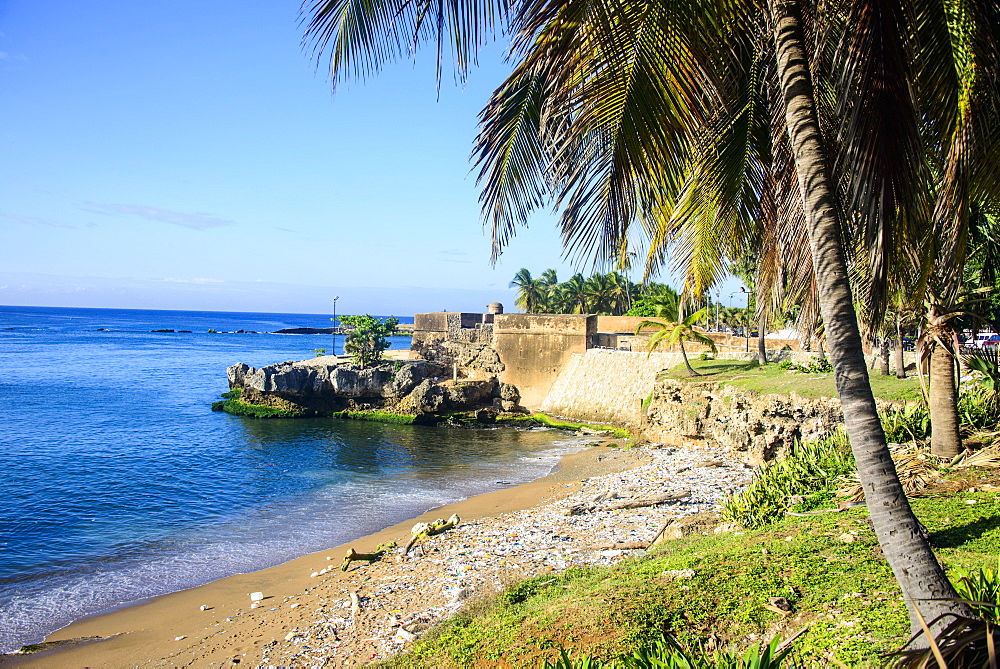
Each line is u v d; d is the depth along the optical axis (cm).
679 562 1074
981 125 636
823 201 513
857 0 529
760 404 2830
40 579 1794
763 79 727
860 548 955
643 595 923
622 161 536
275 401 5175
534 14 514
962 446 1278
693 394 3391
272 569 1855
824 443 1736
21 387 6338
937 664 331
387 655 1075
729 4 578
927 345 1286
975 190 686
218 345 13812
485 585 1374
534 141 710
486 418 5044
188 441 4031
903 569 468
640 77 523
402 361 5444
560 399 5059
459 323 6856
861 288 831
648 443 3647
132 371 8112
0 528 2238
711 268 815
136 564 1919
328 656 1131
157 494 2761
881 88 513
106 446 3753
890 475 481
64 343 12812
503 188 698
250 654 1207
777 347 4838
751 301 3253
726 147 736
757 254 899
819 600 804
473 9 537
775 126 734
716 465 2841
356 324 5603
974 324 1320
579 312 7969
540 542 1742
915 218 600
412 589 1447
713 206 782
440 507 2558
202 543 2122
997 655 326
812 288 760
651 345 4125
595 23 504
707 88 599
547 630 883
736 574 939
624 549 1527
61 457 3409
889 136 512
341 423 4991
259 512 2514
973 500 1040
